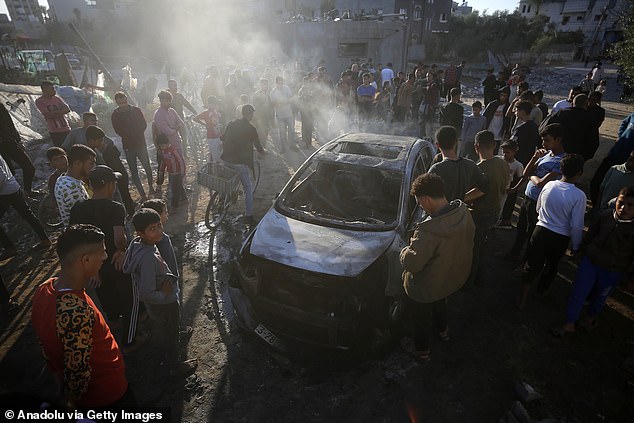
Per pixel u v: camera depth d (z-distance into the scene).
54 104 6.76
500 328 3.78
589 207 6.14
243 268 3.60
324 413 2.91
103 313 3.92
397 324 3.49
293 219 3.89
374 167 4.18
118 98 6.00
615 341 3.59
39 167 7.76
